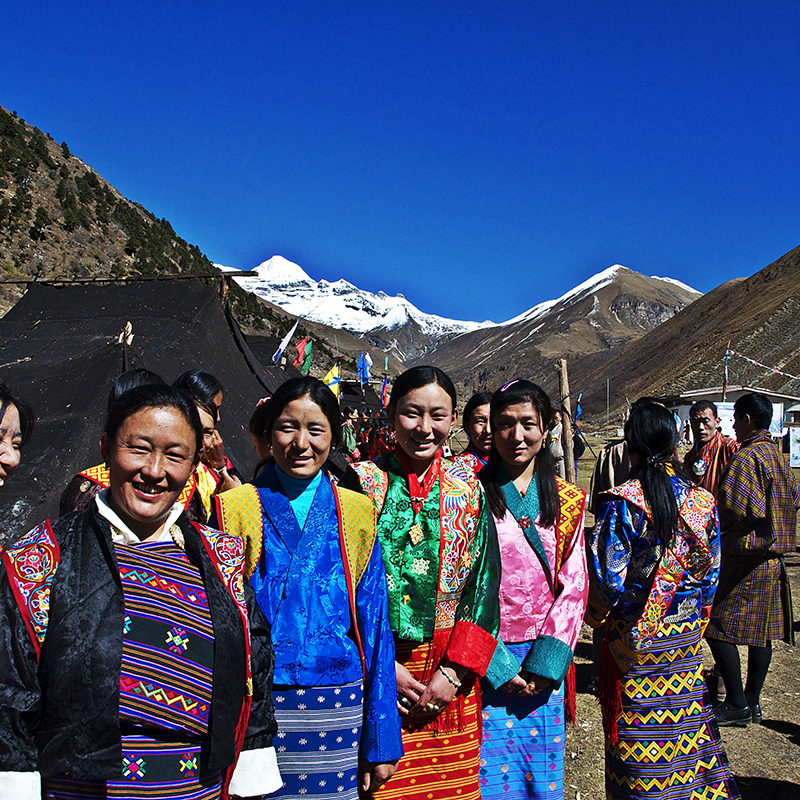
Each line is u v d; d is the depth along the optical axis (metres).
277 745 2.49
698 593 3.48
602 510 3.46
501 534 3.34
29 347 9.63
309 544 2.62
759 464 4.97
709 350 127.38
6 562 1.90
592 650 6.83
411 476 3.01
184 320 10.15
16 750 1.78
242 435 9.27
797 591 8.63
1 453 2.35
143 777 1.87
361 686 2.61
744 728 5.12
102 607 1.89
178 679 1.92
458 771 2.93
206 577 2.06
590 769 4.52
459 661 2.86
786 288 132.62
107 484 2.96
